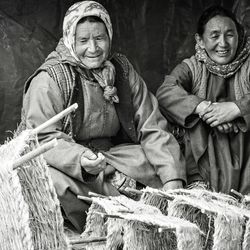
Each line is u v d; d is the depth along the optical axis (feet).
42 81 26.16
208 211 20.98
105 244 21.84
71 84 26.25
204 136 27.78
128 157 26.53
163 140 26.53
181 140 27.96
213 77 28.50
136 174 26.22
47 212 18.81
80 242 21.27
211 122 27.30
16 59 31.78
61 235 18.92
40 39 31.99
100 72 26.81
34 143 19.01
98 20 26.61
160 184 26.37
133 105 27.22
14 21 31.86
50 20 32.04
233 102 27.37
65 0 32.09
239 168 27.55
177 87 28.02
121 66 27.40
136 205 21.18
